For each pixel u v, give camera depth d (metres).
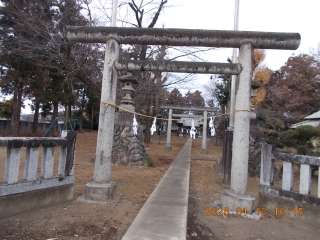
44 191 3.77
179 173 7.55
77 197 4.45
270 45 4.17
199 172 8.60
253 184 6.88
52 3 13.11
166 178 6.68
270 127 12.21
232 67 4.22
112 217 3.67
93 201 4.23
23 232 3.01
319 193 3.71
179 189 5.52
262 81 9.73
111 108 4.50
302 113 22.50
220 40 4.21
